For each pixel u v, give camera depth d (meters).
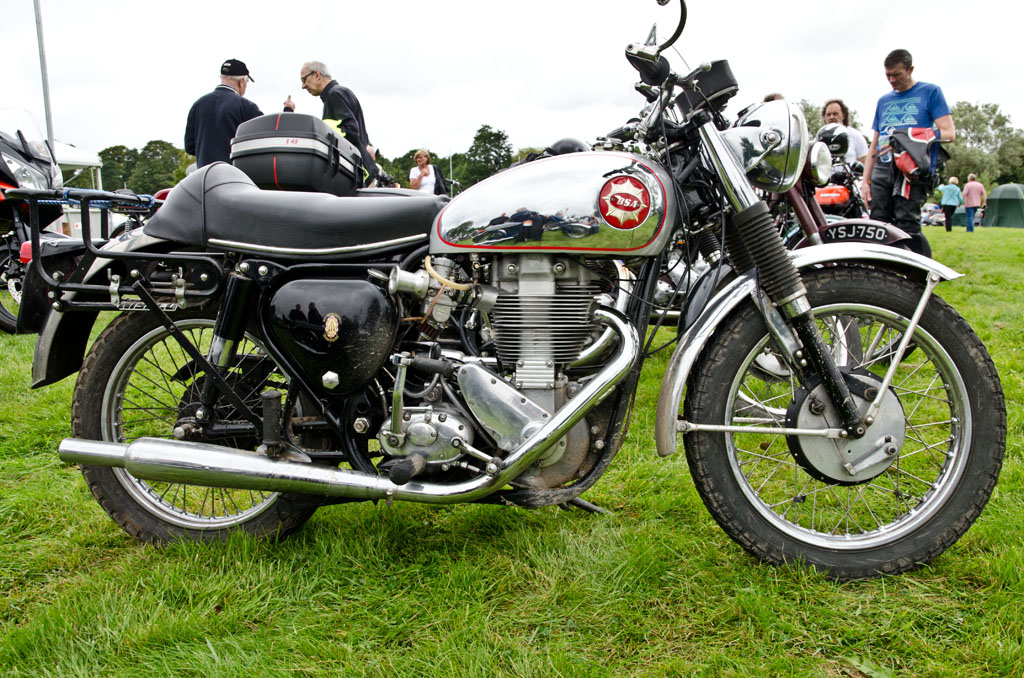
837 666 1.79
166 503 2.49
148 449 2.05
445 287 2.00
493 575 2.21
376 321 2.05
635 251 1.99
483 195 1.99
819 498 2.69
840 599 2.05
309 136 3.52
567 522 2.55
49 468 3.20
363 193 3.21
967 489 2.12
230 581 2.15
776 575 2.14
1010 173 74.50
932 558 2.15
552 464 2.10
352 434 2.18
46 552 2.41
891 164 6.05
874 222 3.67
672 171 2.11
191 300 2.18
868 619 1.96
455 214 2.00
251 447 2.33
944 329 2.11
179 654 1.85
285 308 2.08
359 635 1.94
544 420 2.02
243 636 1.92
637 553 2.26
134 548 2.45
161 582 2.15
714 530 2.49
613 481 2.93
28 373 4.66
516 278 2.02
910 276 2.18
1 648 1.86
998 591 2.02
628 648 1.88
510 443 2.03
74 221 7.52
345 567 2.25
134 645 1.89
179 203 2.21
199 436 2.24
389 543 2.40
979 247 11.77
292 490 2.08
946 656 1.80
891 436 2.12
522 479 2.11
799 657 1.83
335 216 2.11
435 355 2.08
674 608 2.04
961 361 2.11
